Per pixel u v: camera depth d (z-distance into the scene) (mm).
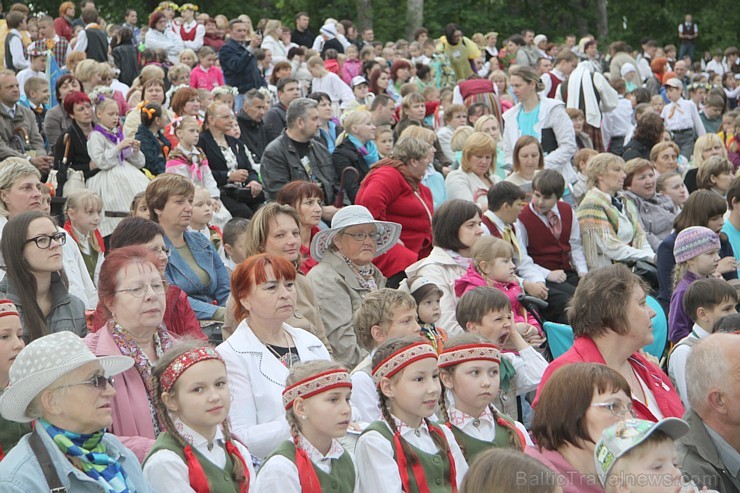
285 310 5855
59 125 13352
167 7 23578
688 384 5020
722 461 4918
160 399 4801
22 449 4309
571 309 5652
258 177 12000
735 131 14734
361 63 22672
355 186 11234
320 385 4820
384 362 5016
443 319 7891
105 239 10500
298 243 7195
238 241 8461
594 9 40594
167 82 18984
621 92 19672
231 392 5605
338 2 36500
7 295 6027
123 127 13266
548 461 4566
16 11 18500
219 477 4762
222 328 6551
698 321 6969
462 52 23109
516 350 7109
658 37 41281
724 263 8992
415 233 9828
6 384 5203
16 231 6074
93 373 4398
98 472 4336
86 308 7664
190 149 11094
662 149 12414
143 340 5703
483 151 11047
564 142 12758
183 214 7672
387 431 5000
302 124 11180
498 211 9531
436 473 4992
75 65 16984
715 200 9305
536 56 26812
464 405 5258
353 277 7617
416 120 14117
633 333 5453
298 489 4746
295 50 20828
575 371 4629
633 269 10102
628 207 10531
